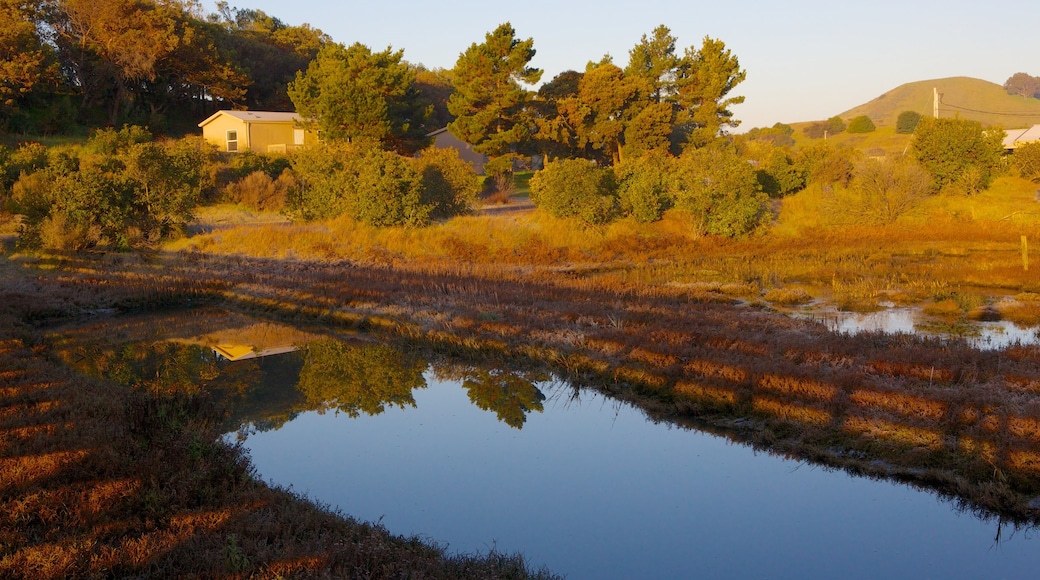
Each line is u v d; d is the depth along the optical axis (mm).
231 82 58938
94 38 52594
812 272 24578
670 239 30594
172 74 58219
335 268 25391
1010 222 33312
